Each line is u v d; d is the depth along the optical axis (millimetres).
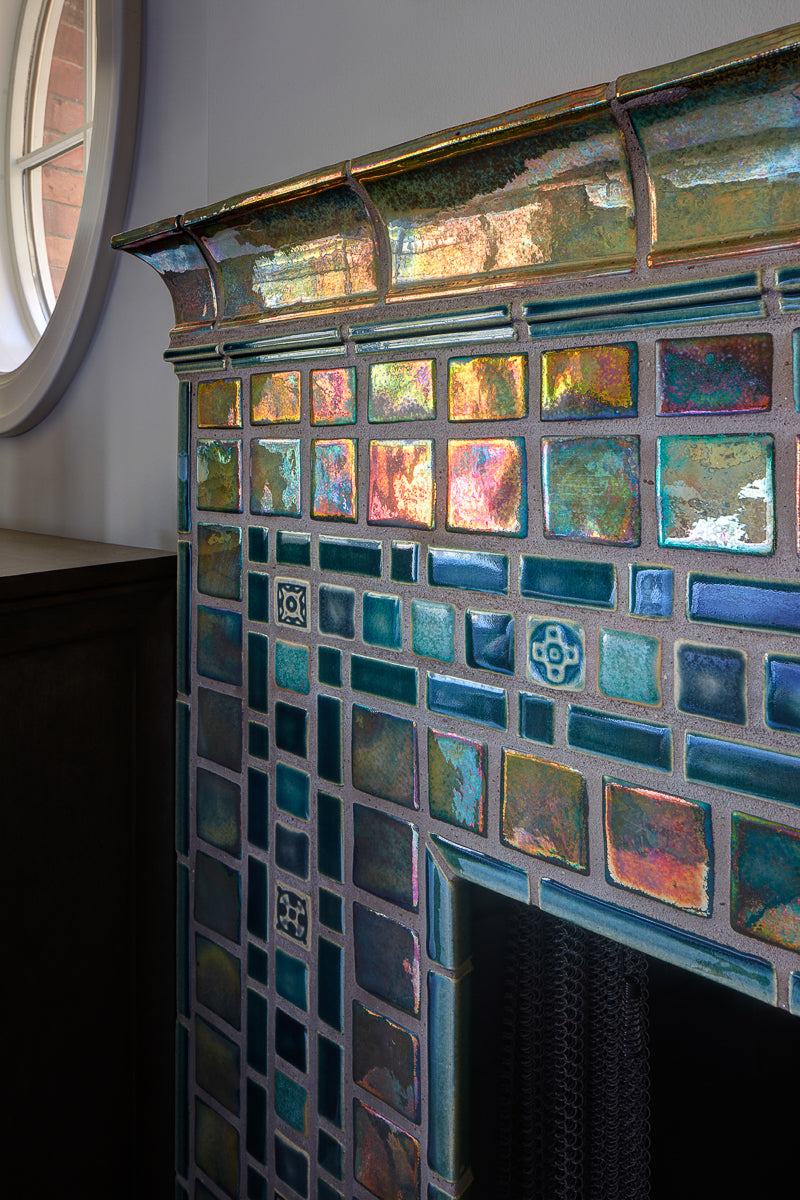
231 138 1079
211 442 962
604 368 606
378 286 748
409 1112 799
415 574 752
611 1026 738
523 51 787
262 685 929
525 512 665
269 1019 958
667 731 595
